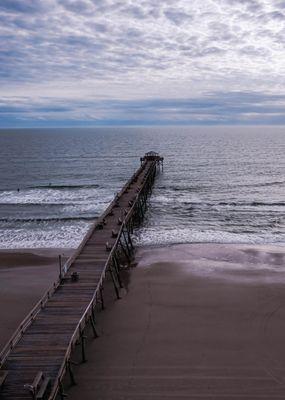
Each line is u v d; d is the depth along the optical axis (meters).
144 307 19.47
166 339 16.44
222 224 35.94
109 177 65.31
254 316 18.39
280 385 13.49
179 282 22.53
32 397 11.12
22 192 52.66
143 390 13.30
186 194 50.12
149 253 27.91
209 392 13.16
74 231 33.94
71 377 13.52
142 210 38.72
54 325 15.04
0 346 16.45
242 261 26.16
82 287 18.31
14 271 25.20
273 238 31.75
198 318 18.25
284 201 45.81
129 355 15.30
